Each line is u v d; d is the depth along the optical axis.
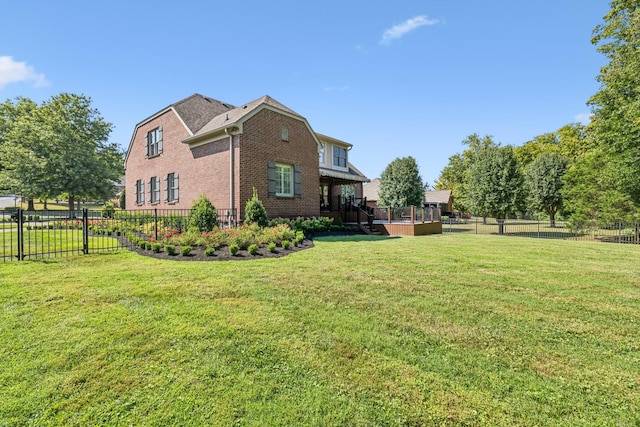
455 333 3.24
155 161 16.44
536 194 23.36
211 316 3.59
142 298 4.21
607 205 15.93
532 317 3.72
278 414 1.98
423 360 2.68
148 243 8.19
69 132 23.33
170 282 5.07
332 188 20.47
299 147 14.51
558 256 8.53
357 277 5.61
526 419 1.96
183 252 7.46
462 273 6.09
